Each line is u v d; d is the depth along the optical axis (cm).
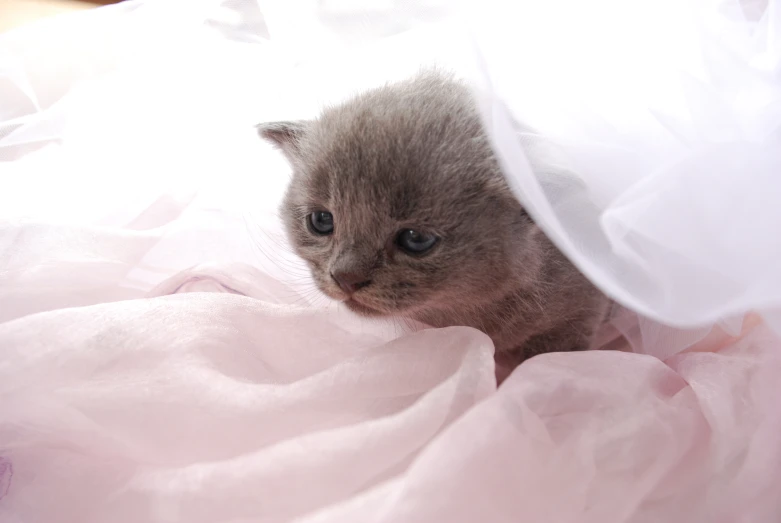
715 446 14
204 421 14
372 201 16
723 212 14
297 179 18
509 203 16
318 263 18
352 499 13
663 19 15
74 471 14
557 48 15
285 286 20
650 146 15
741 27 15
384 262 16
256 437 14
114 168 20
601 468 14
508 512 13
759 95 14
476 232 16
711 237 14
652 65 15
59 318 15
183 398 15
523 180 14
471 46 14
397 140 16
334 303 18
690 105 14
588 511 14
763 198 14
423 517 13
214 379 15
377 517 13
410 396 15
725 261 14
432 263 16
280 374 17
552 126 15
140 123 21
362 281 16
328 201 17
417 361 15
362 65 19
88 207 20
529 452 14
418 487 13
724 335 17
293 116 21
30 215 18
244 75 21
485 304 17
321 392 15
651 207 14
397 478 14
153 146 21
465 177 16
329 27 19
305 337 17
